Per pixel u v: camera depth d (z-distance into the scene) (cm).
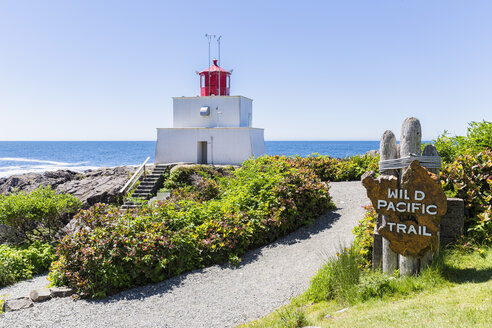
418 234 536
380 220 575
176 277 795
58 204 1313
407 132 557
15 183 2105
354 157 1639
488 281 478
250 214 961
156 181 1906
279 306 611
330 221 1016
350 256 610
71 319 641
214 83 2658
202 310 637
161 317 626
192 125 2489
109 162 7762
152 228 860
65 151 12112
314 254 811
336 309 518
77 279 755
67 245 815
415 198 536
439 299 446
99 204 952
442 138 973
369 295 523
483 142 842
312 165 1577
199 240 870
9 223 1250
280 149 14038
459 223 610
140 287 764
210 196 1345
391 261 576
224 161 2330
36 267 1053
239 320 586
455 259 570
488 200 645
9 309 688
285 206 988
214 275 787
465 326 357
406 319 407
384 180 562
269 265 799
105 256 771
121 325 608
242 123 2473
